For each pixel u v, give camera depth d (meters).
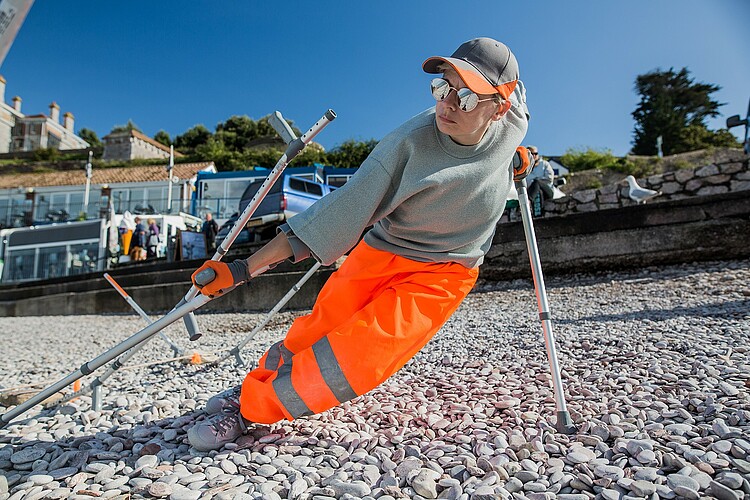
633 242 8.44
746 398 2.56
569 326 5.14
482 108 1.97
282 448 2.33
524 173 2.61
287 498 1.89
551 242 8.97
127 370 4.96
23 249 22.86
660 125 49.41
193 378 4.42
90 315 12.64
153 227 18.11
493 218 2.31
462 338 5.21
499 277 9.21
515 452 2.16
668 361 3.40
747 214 8.02
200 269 2.18
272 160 44.94
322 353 2.12
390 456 2.22
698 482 1.77
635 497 1.72
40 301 14.32
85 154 60.28
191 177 33.91
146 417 2.95
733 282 6.44
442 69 2.07
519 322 5.84
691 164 25.73
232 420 2.41
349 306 2.32
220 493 1.89
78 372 2.42
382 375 2.13
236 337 7.49
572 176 26.56
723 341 3.79
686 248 8.12
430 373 3.82
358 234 2.14
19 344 8.70
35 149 62.03
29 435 2.70
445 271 2.27
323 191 14.26
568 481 1.89
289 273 9.98
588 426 2.35
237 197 24.89
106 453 2.32
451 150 2.10
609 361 3.62
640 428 2.35
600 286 7.67
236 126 67.00
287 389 2.17
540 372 3.56
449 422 2.62
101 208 31.25
